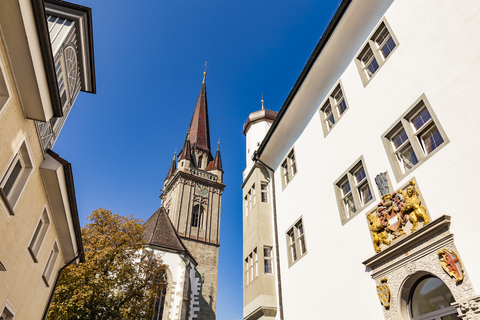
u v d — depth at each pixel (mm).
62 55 11711
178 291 41000
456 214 7730
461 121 8188
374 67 12312
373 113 11547
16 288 11938
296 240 15219
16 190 10367
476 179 7512
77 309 22469
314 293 12797
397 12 11305
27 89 8969
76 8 11875
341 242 11812
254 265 17688
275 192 18578
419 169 9078
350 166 12227
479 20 8344
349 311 10664
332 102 14422
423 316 8258
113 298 25109
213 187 68500
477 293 6832
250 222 19422
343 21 13258
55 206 13633
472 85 8117
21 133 9719
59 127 13414
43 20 8062
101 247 26266
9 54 8234
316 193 14203
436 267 7844
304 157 15992
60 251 16812
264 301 15609
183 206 62125
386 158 10500
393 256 9219
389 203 9664
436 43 9500
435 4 9820
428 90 9375
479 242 7086
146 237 44750
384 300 9172
